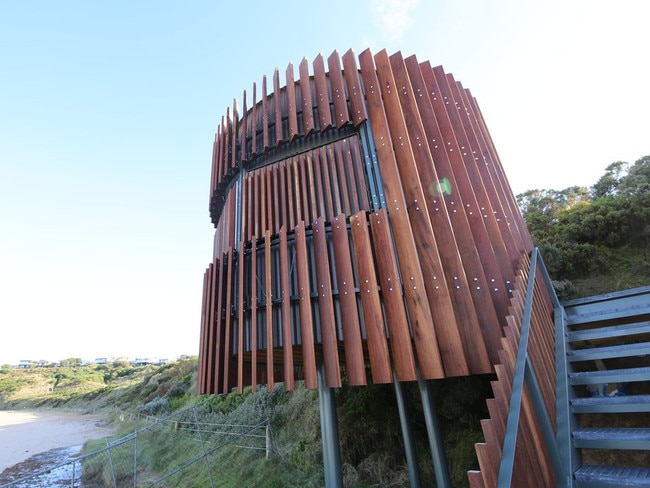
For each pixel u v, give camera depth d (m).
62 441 20.98
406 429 5.29
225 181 6.64
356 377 3.93
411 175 4.52
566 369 3.21
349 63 5.46
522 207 13.25
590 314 4.11
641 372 2.80
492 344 3.74
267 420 8.88
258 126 6.21
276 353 5.15
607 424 4.12
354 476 5.83
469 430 5.29
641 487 1.95
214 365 5.09
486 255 4.27
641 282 6.48
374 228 4.40
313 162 5.32
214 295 5.57
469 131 5.59
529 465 1.84
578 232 8.38
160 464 10.48
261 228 5.37
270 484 6.77
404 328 3.88
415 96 5.27
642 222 7.59
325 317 4.29
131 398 28.64
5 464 16.72
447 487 4.32
